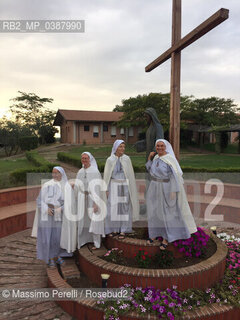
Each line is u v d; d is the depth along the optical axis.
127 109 23.94
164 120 21.36
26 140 23.02
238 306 2.90
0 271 4.18
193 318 2.73
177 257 3.60
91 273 3.57
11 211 6.15
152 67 5.05
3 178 8.38
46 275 4.07
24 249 5.01
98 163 10.48
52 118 34.59
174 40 4.22
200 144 27.27
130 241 3.66
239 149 22.61
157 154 3.78
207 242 4.10
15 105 33.94
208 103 28.25
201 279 3.19
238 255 4.11
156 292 2.98
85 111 29.39
